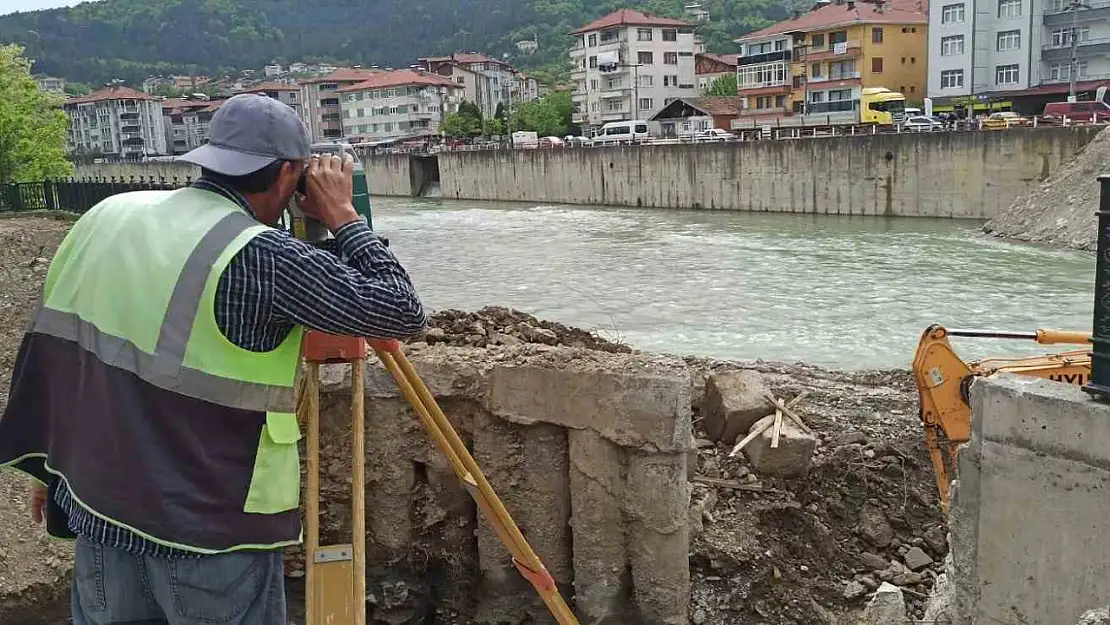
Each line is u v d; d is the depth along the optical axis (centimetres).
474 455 579
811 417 915
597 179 6294
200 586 253
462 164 7581
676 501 543
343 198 291
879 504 751
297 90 13775
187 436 245
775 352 1894
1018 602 425
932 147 4356
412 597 601
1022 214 3616
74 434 253
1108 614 350
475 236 4412
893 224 4241
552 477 567
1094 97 5591
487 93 14288
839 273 2855
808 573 664
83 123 15000
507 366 561
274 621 279
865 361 1806
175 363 244
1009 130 4066
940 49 6303
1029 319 2133
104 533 248
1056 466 399
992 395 425
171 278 247
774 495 714
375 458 589
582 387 542
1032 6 5881
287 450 263
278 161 274
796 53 7500
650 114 9600
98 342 251
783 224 4456
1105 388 383
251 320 249
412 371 352
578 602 562
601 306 2462
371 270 276
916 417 974
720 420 797
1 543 578
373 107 12494
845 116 6744
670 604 551
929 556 710
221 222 255
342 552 330
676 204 5725
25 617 565
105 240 261
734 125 7631
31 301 1113
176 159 272
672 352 1919
